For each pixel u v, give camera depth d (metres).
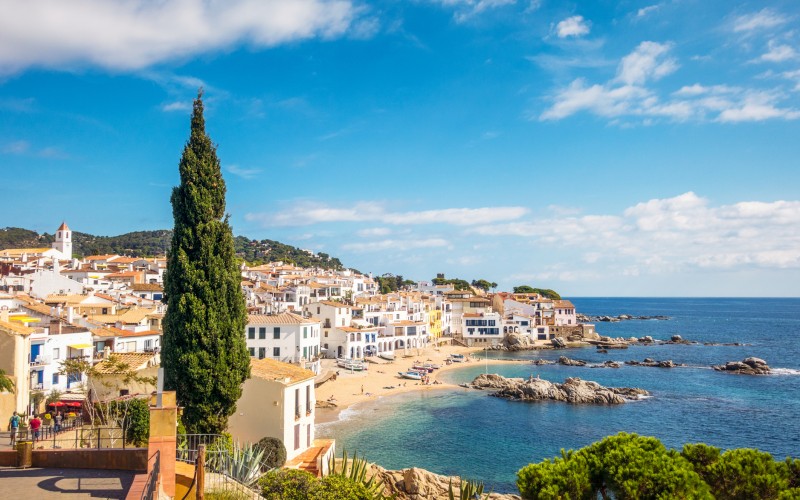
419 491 47.88
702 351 185.00
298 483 28.48
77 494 19.67
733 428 82.44
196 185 43.78
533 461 65.88
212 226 42.75
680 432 80.00
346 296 174.12
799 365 152.12
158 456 20.52
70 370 48.41
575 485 21.70
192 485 23.44
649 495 20.48
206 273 42.16
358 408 91.88
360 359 137.75
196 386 40.12
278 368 49.78
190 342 40.69
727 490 21.77
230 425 45.22
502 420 85.31
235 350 41.88
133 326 78.06
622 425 83.44
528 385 103.56
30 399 47.62
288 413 45.25
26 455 23.27
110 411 40.81
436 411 90.56
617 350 187.88
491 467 63.56
